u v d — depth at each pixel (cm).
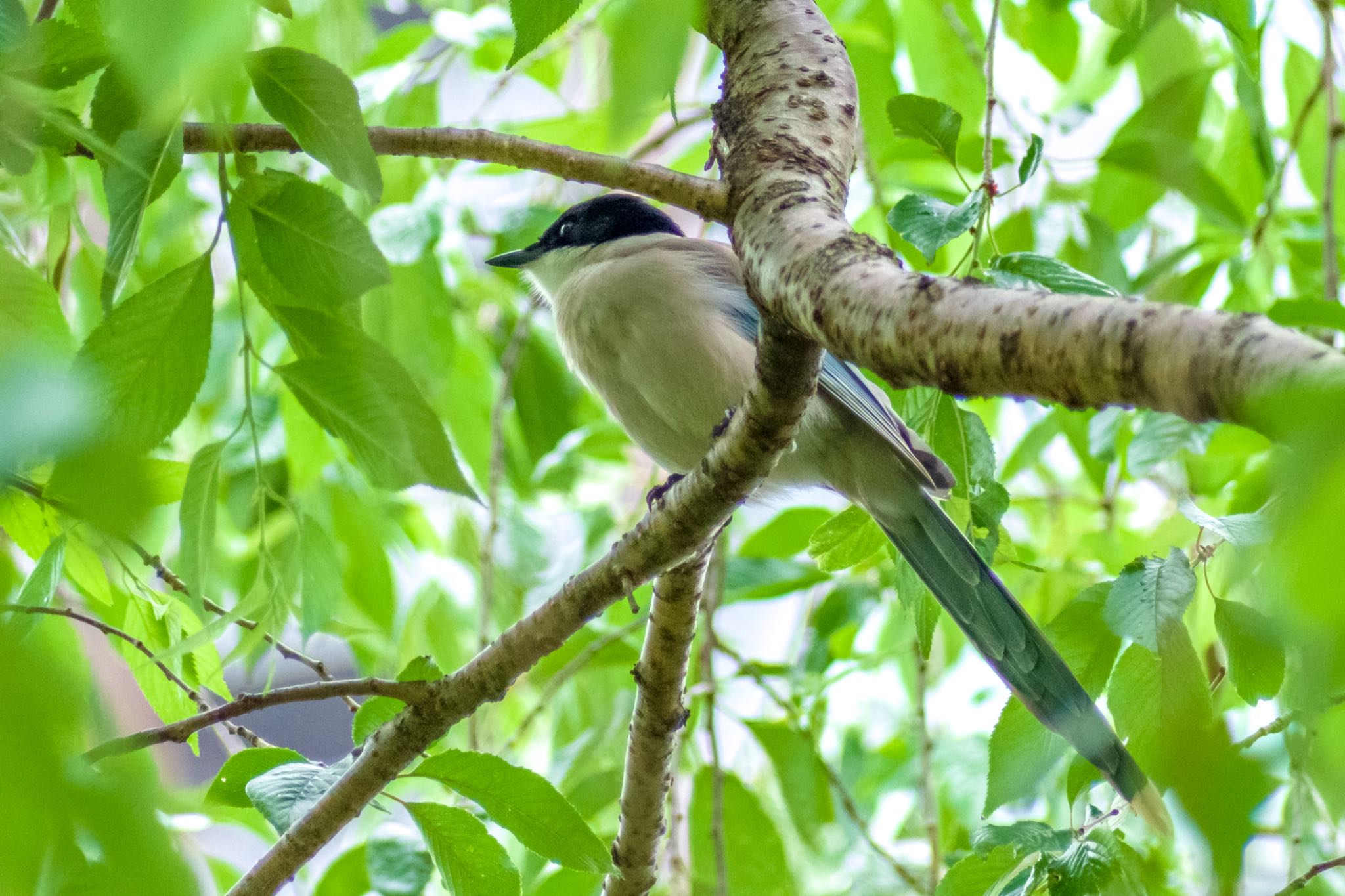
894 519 688
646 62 182
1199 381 215
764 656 1145
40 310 269
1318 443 153
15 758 156
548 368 970
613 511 1104
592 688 936
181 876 193
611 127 184
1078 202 805
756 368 426
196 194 904
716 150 488
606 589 506
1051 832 502
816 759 763
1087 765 528
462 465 924
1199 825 229
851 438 700
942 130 548
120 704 472
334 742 1237
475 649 969
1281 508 158
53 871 206
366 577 889
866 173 762
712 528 493
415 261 802
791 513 847
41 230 661
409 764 529
